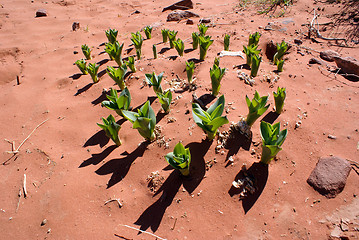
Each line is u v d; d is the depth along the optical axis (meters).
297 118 2.96
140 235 2.08
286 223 2.08
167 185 2.39
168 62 4.17
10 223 2.27
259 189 2.30
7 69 4.65
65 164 2.76
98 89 3.86
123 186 2.46
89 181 2.52
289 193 2.26
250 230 2.05
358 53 4.32
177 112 3.13
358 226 2.00
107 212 2.27
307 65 4.02
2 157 2.92
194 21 6.18
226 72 3.77
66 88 4.07
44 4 8.02
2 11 7.46
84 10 7.50
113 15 7.01
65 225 2.20
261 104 2.67
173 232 2.08
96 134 3.11
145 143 2.81
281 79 3.65
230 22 5.94
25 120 3.46
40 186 2.56
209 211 2.19
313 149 2.62
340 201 2.18
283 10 6.26
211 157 2.56
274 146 2.13
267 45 4.86
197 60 4.19
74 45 5.45
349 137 2.71
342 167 2.34
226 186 2.33
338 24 5.34
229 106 3.12
